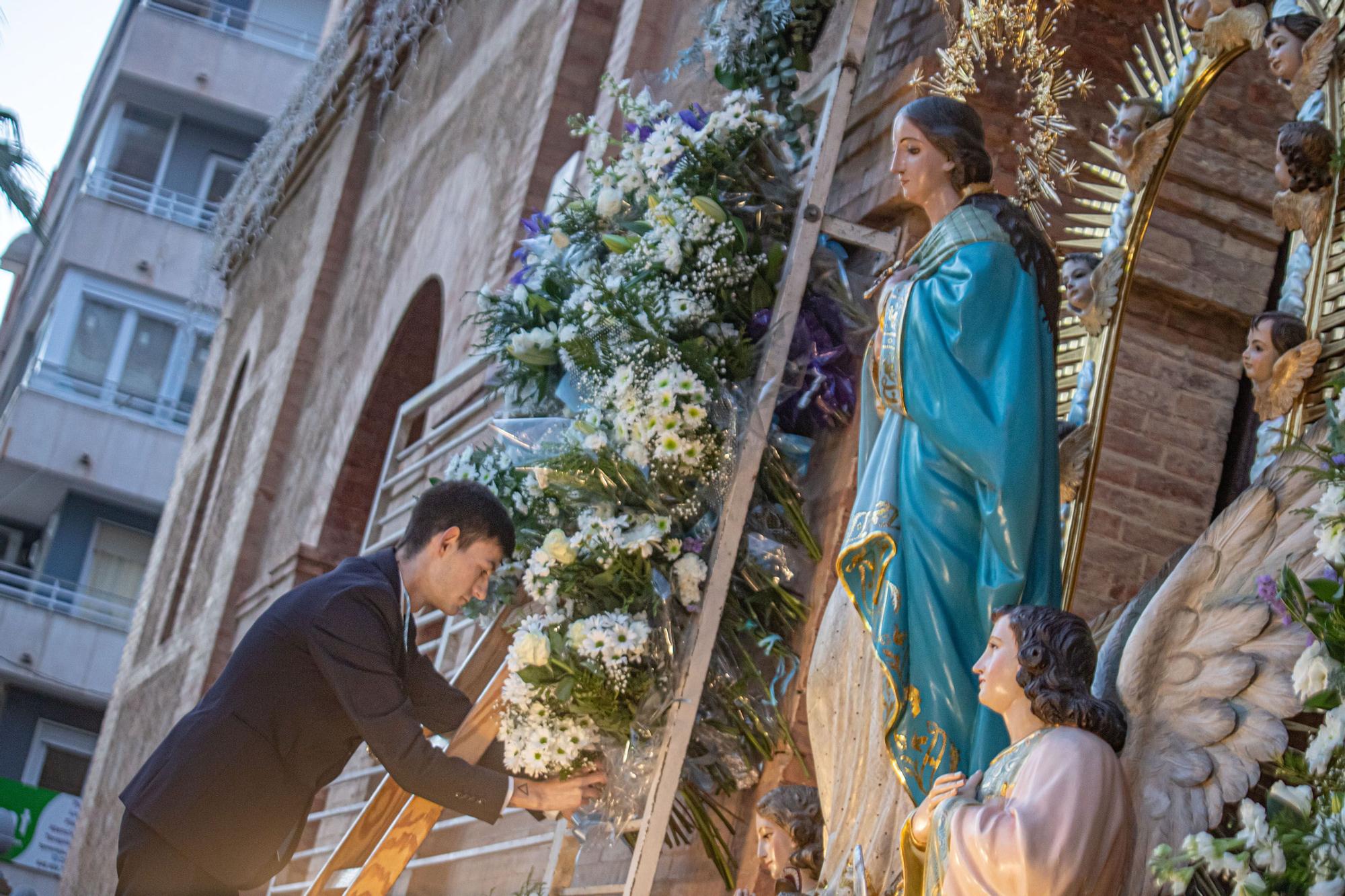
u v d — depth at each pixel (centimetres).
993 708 287
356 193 1370
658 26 809
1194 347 488
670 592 423
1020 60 486
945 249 365
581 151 865
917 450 353
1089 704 270
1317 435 346
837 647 363
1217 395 486
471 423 812
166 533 1672
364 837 479
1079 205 491
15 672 2497
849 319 464
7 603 2522
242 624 1199
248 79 2816
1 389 2925
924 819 283
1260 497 351
